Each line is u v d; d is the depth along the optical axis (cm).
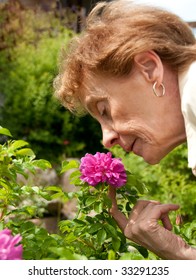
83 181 193
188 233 218
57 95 202
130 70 164
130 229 176
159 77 163
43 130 628
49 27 750
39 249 179
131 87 165
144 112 166
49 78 617
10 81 645
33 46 700
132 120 168
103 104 173
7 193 205
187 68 163
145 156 174
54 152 639
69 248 188
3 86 649
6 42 723
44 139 623
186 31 175
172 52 164
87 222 198
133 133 169
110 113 173
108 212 193
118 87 167
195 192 381
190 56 164
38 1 844
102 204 188
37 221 339
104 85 169
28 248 180
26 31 732
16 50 684
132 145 175
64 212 473
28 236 186
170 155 412
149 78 164
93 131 669
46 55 651
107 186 193
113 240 189
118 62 163
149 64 165
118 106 168
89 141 673
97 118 180
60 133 645
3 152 199
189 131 159
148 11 173
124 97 167
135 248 206
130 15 173
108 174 183
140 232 172
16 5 764
